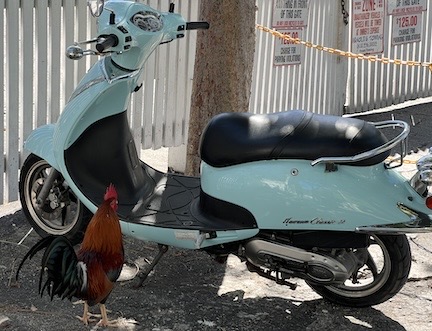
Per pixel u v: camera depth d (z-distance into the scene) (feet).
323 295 16.71
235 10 20.94
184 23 16.69
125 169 17.40
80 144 17.01
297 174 15.17
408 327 16.14
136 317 15.87
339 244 15.34
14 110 21.56
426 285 18.11
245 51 21.38
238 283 17.78
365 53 33.58
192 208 16.87
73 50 15.34
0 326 15.11
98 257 14.69
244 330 15.69
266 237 15.71
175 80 25.39
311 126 15.35
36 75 22.00
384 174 15.37
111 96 16.78
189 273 18.15
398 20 34.81
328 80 32.01
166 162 26.81
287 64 29.53
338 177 15.07
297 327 15.93
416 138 31.42
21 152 22.02
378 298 16.22
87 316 15.40
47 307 16.08
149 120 25.07
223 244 16.25
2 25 20.77
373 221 15.01
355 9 32.60
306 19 29.78
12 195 21.93
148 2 24.26
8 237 19.56
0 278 17.25
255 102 28.60
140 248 19.29
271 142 15.29
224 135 15.72
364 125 15.44
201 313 16.26
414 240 20.76
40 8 21.58
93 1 15.84
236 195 15.62
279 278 16.17
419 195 15.34
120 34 15.76
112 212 14.90
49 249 14.57
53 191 18.51
